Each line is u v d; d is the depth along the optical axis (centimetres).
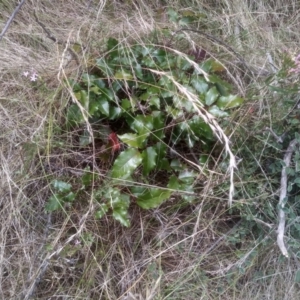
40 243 86
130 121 88
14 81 94
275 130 88
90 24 102
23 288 83
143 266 86
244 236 88
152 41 96
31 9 104
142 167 88
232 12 110
